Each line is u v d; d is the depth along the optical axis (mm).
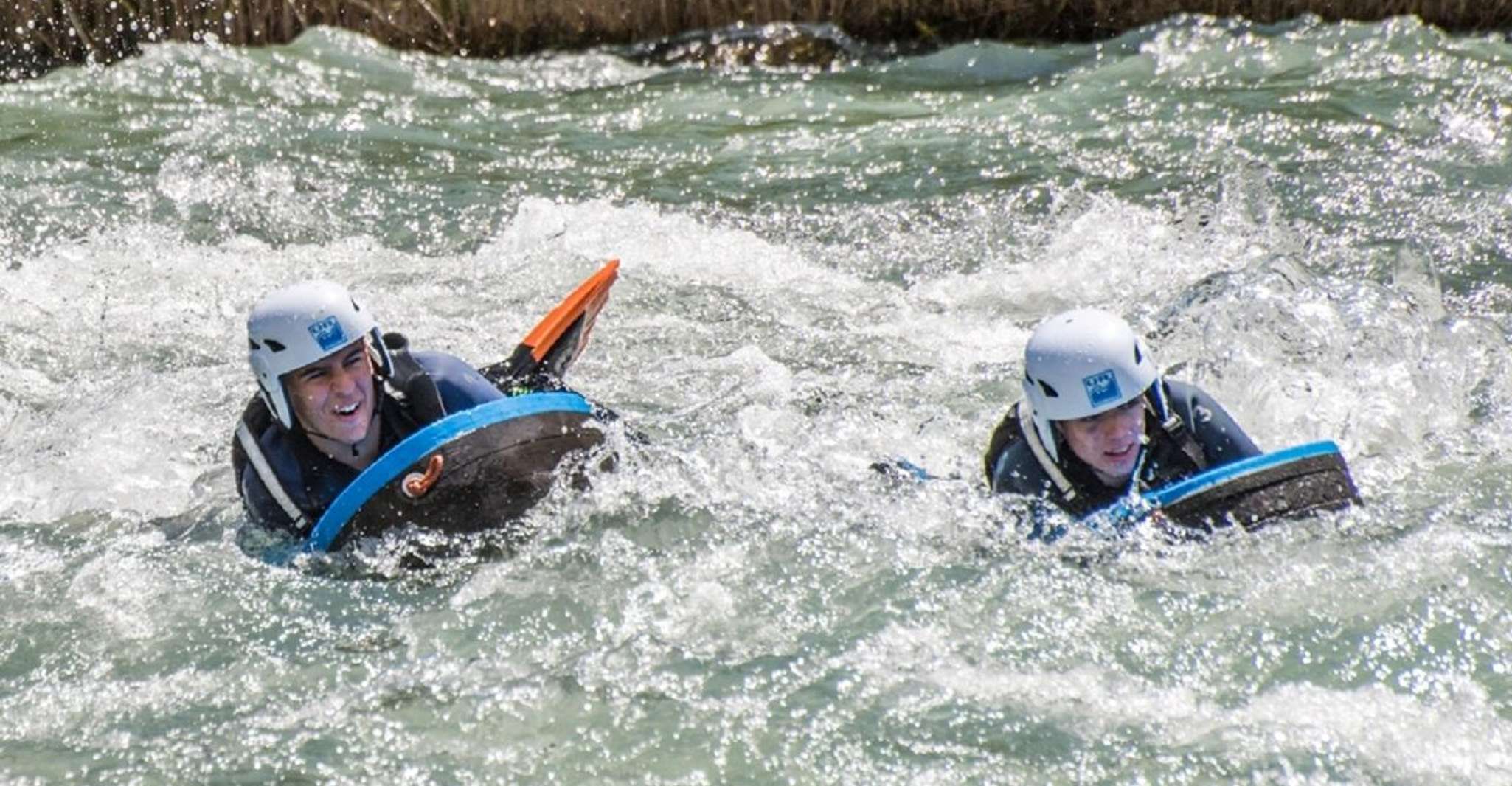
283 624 22719
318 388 23359
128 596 23609
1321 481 23234
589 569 23469
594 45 56906
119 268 38625
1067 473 23172
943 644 21688
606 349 33219
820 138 46344
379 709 20984
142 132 48000
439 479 23297
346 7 57000
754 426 28312
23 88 51781
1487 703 19953
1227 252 36594
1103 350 22234
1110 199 39906
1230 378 29031
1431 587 21984
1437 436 26625
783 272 37375
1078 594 22359
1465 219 37375
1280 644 21141
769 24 56469
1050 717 20234
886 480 25125
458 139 47625
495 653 21953
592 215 40812
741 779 19547
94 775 20000
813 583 23078
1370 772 19016
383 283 37531
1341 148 42312
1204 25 53031
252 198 42906
